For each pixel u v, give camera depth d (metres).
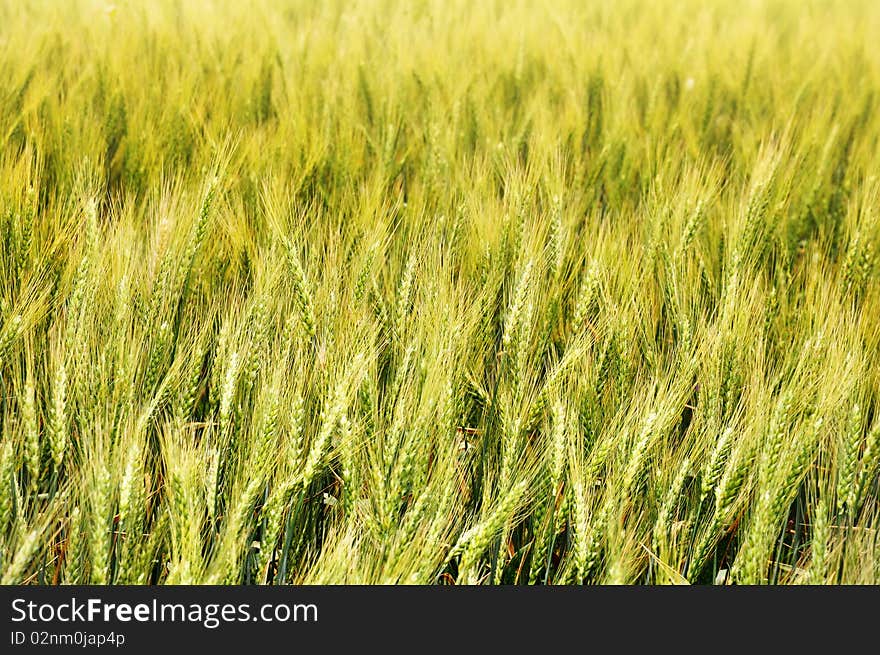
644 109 8.07
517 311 3.64
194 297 4.02
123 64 7.39
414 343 3.38
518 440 3.26
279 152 5.60
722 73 8.84
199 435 3.63
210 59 8.16
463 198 4.78
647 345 3.90
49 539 3.06
